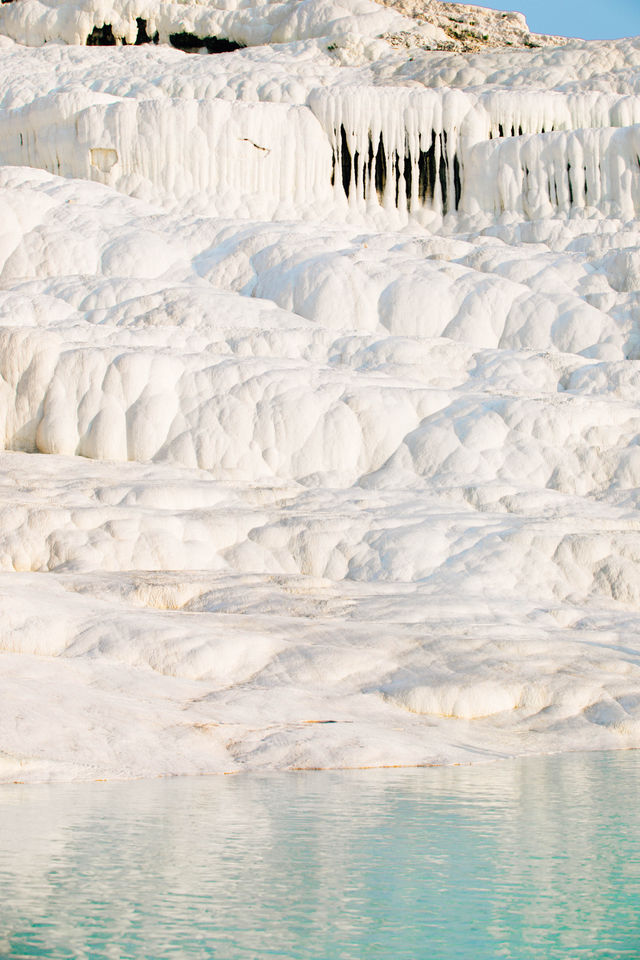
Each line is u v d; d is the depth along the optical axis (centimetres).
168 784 853
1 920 507
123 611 1380
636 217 3438
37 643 1234
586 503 2152
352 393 2364
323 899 548
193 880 572
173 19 4941
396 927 509
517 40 4981
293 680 1229
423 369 2606
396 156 3684
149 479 2147
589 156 3512
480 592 1786
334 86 3947
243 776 900
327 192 3678
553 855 636
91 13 4881
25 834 663
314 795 809
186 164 3575
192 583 1633
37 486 2005
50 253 3055
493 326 2875
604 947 489
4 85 4266
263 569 1870
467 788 853
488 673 1260
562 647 1395
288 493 2128
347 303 2892
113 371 2331
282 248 3083
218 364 2392
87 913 518
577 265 3045
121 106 3581
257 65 4350
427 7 4975
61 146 3681
